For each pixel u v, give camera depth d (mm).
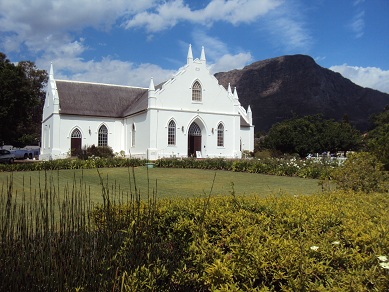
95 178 24375
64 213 5469
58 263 4496
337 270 4250
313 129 63781
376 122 97625
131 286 4020
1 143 45594
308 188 18922
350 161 11453
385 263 3555
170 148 41812
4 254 4668
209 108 44906
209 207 6840
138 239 5211
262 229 5504
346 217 6055
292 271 4074
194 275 4652
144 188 19359
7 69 40500
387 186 11172
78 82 48812
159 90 41469
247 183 21734
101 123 46125
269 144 65062
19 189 17422
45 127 49250
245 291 4004
